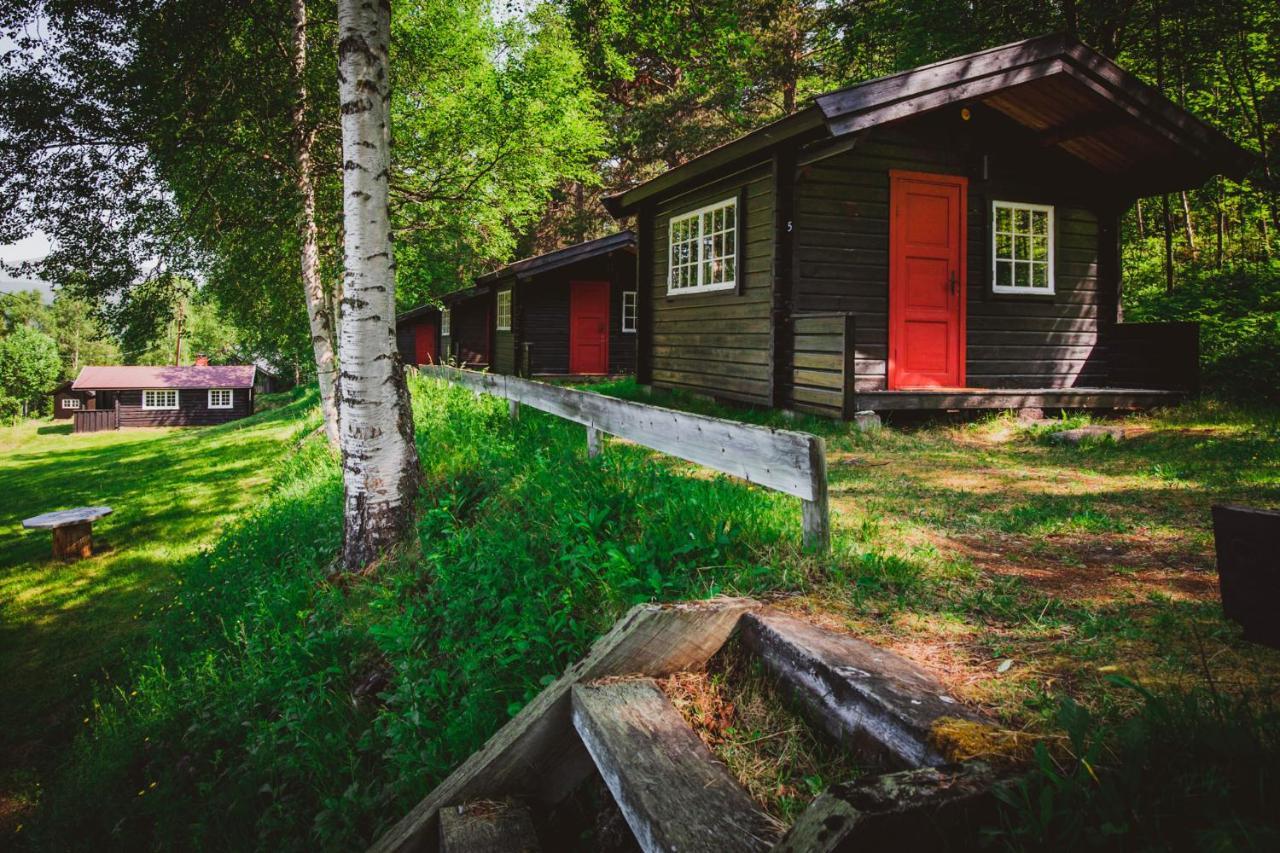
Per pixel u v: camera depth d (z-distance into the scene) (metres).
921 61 15.04
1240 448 6.34
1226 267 12.81
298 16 10.02
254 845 3.20
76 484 15.87
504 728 2.43
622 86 28.19
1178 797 1.38
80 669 6.16
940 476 5.93
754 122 25.44
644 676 2.47
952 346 9.36
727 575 3.43
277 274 13.40
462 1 15.34
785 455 3.63
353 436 5.70
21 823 4.29
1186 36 12.84
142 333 10.90
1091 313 10.12
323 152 11.39
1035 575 3.44
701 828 1.64
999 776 1.45
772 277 8.96
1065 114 9.03
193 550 9.11
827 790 1.39
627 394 12.52
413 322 35.66
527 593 3.74
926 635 2.70
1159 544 3.89
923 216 9.20
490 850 2.08
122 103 8.91
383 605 4.53
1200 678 2.17
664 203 12.24
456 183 14.82
